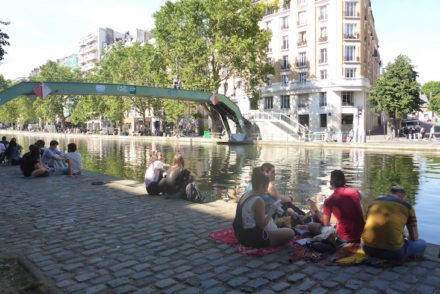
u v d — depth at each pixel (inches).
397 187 175.2
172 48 1785.2
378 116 2502.5
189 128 2416.3
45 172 456.8
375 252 162.6
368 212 169.2
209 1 1592.0
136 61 2300.7
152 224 237.8
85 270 161.6
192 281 148.4
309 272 156.0
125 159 927.0
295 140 1577.3
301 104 2055.9
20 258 174.7
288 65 2114.9
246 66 1674.5
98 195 340.2
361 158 892.0
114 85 1286.9
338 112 1902.1
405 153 1026.7
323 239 177.9
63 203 306.3
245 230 181.2
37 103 3659.0
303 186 500.7
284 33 2124.8
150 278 152.2
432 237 265.3
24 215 265.9
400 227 160.4
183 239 205.3
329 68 1926.7
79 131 3284.9
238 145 1533.0
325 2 1934.1
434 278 147.8
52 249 190.5
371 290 137.8
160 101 2309.3
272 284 144.6
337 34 1894.7
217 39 1593.3
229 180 563.8
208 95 1577.3
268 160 861.2
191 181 324.2
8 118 4603.8
